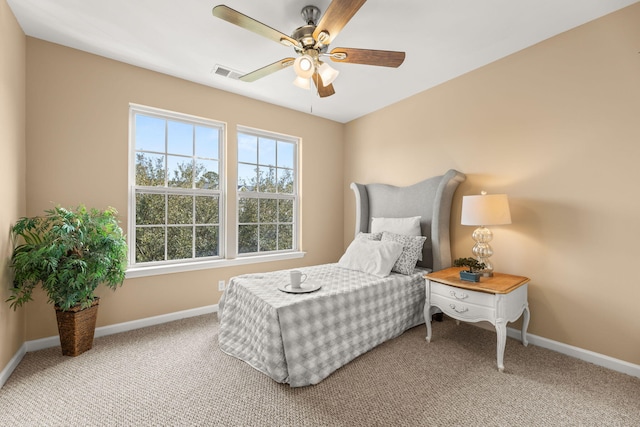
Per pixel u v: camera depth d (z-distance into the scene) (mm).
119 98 2744
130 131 2885
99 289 2639
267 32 1820
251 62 2766
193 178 3252
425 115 3365
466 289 2213
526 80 2531
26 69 2332
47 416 1601
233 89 3352
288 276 2699
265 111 3703
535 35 2355
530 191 2512
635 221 2006
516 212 2598
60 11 2068
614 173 2088
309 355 1967
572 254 2279
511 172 2635
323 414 1621
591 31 2180
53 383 1903
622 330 2053
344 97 3568
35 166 2369
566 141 2309
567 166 2305
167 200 3094
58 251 2041
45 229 2232
